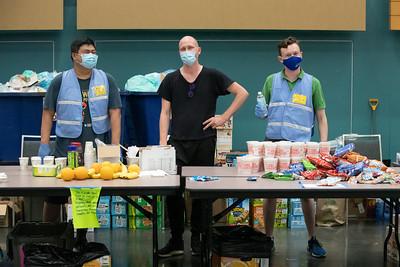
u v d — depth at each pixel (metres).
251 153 3.68
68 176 3.22
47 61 6.14
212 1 5.90
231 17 5.91
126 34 6.09
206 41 6.09
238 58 6.11
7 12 5.95
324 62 6.14
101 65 6.11
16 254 3.44
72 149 3.51
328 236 5.16
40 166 3.44
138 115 5.54
